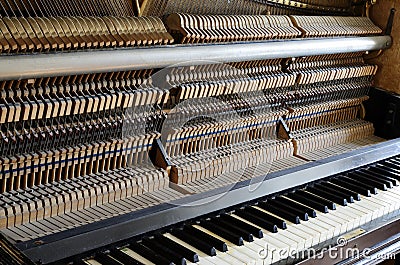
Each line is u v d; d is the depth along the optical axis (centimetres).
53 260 187
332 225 252
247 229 236
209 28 279
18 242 187
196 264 209
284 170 276
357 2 385
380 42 371
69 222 221
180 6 283
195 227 232
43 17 226
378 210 273
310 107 344
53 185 235
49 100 224
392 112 378
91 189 235
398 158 340
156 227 217
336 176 302
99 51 230
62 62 217
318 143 342
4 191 224
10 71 204
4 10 223
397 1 374
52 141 233
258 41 294
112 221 208
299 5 345
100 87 242
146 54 245
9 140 221
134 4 263
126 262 202
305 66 339
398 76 380
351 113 385
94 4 252
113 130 251
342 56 367
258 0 319
